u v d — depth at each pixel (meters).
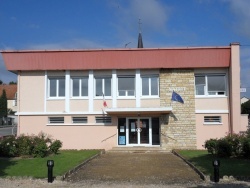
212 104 25.75
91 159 19.52
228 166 15.66
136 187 11.98
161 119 25.70
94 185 12.43
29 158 19.31
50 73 26.52
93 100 26.16
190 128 25.55
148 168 16.41
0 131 51.00
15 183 12.80
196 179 13.52
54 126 26.25
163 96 25.73
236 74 24.97
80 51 25.48
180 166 17.02
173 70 25.89
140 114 25.98
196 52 25.09
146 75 26.12
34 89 26.52
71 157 19.61
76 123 26.22
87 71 26.34
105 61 25.62
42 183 12.82
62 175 13.82
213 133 25.53
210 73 25.97
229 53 25.11
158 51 25.17
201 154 21.08
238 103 24.95
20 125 26.41
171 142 25.48
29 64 26.00
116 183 12.77
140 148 25.00
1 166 16.44
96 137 26.03
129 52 25.31
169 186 12.14
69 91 26.27
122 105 25.94
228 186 12.01
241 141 18.94
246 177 13.27
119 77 26.30
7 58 25.94
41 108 26.39
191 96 25.72
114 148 25.06
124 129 26.20
